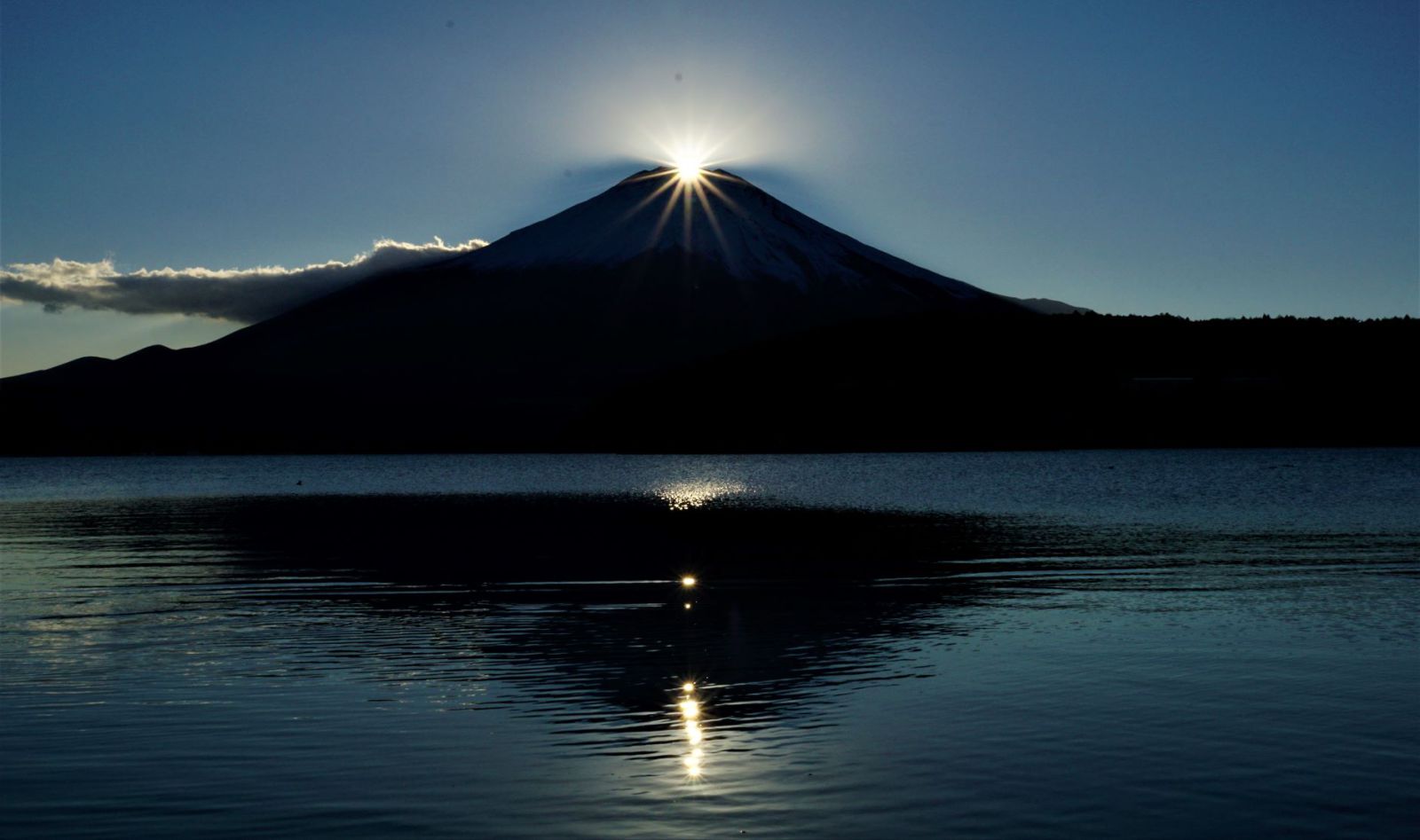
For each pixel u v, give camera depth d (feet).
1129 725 50.67
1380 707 53.36
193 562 116.98
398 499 243.81
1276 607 82.17
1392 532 138.31
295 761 46.11
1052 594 89.35
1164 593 89.04
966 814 39.91
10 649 69.41
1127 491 232.12
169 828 39.01
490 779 43.80
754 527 156.97
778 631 74.43
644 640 71.36
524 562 114.21
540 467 473.67
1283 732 49.49
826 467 406.82
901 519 167.94
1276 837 37.88
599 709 54.19
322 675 61.82
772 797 41.68
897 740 48.57
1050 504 196.95
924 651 67.21
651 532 150.00
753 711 53.47
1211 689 57.06
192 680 60.59
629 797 41.75
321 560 118.21
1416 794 41.70
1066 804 40.86
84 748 48.03
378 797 41.78
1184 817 39.60
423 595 91.61
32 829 38.88
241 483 357.20
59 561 119.34
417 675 61.72
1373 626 74.13
